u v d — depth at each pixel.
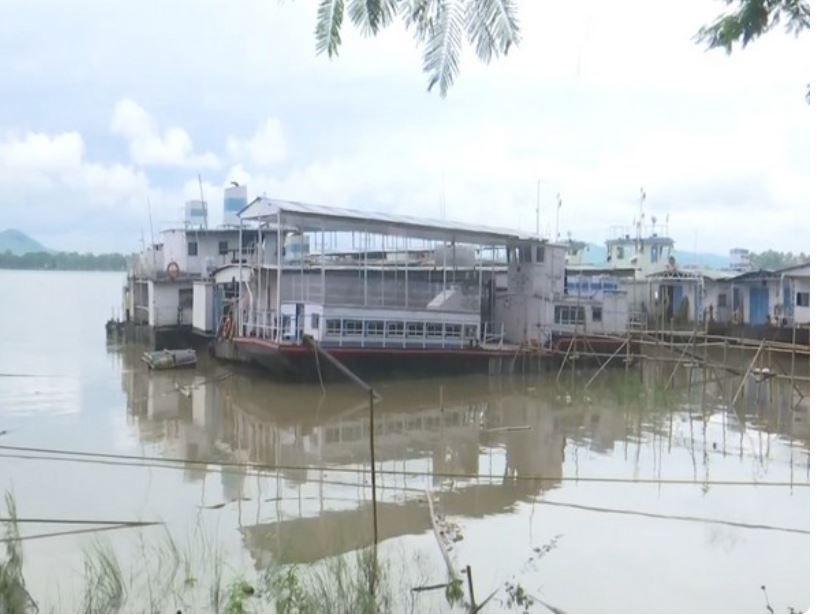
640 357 26.77
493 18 2.26
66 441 15.42
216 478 12.65
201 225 35.75
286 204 23.41
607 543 9.56
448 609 7.29
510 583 8.13
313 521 10.35
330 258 31.75
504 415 19.48
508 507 11.15
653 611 7.54
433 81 2.33
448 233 26.53
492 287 30.16
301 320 23.53
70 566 8.42
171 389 22.09
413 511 10.91
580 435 16.92
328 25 2.36
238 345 24.77
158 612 7.05
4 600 6.89
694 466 13.81
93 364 27.33
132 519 10.30
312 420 18.30
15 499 11.07
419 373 24.62
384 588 7.54
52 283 109.31
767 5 2.76
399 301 25.06
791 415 19.48
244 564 8.55
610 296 31.09
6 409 18.73
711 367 24.94
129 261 38.00
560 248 30.08
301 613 6.51
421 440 16.33
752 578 8.41
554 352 27.03
